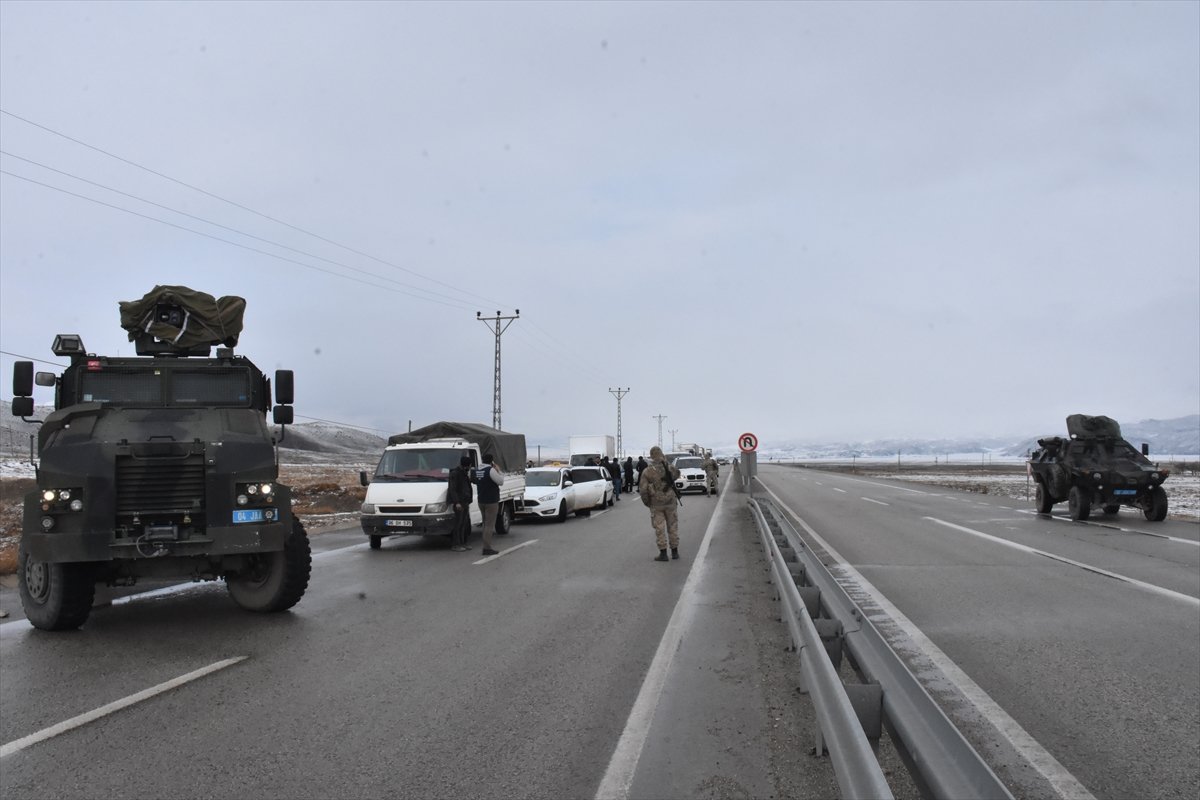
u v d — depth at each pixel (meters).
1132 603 8.98
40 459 8.09
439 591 10.52
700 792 4.04
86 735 5.00
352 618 8.76
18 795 4.10
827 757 4.44
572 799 3.99
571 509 23.45
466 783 4.20
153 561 8.47
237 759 4.57
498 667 6.55
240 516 8.38
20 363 8.66
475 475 15.21
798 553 9.06
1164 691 5.65
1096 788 4.04
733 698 5.59
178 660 6.93
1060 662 6.42
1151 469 19.67
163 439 8.43
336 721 5.23
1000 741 4.68
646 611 8.90
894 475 62.44
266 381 10.19
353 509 27.70
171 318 9.76
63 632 8.18
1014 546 14.41
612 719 5.20
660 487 13.35
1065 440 21.03
